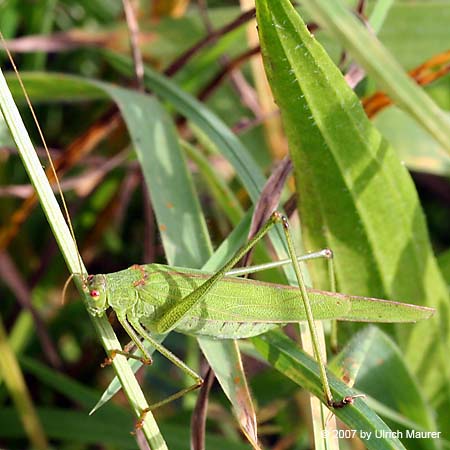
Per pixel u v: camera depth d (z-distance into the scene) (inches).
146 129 3.7
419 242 3.6
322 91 3.2
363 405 3.0
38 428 4.1
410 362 3.8
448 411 3.9
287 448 4.4
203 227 3.5
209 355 3.2
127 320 3.4
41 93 4.4
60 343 4.8
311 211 3.6
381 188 3.5
